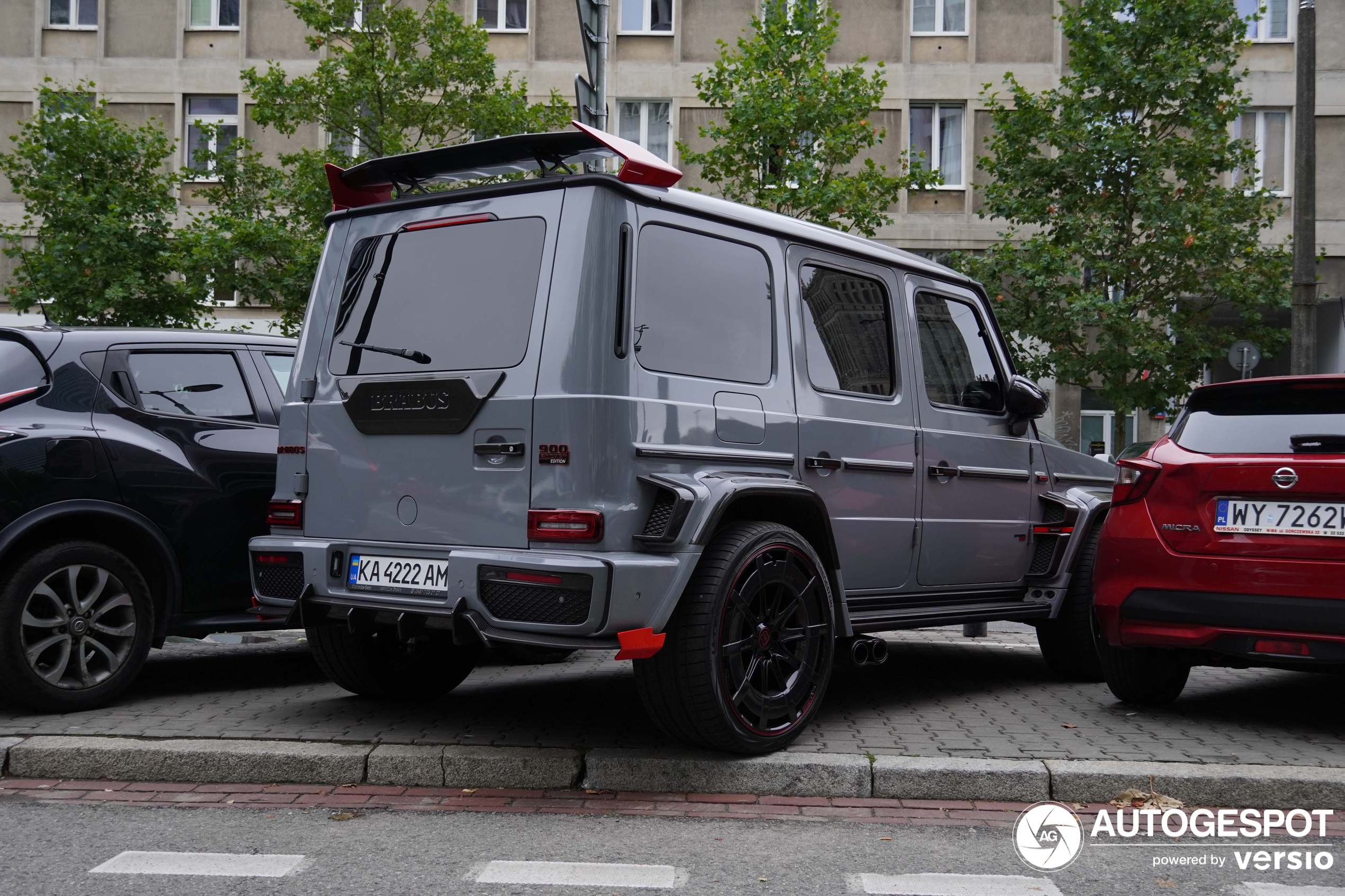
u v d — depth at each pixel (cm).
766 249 533
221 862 367
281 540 510
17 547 544
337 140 2183
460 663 604
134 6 2917
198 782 465
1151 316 2097
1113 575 561
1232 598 520
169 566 587
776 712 480
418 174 532
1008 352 700
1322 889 359
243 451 619
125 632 564
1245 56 2770
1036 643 869
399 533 477
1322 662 499
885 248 620
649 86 2855
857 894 346
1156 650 577
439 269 494
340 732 505
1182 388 2095
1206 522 532
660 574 436
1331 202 2766
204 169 2225
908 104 2836
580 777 462
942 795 454
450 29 2123
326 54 2878
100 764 467
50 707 536
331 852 379
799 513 514
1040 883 360
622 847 389
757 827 415
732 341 505
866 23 2845
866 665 762
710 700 450
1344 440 507
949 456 624
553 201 468
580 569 421
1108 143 2012
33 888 342
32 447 541
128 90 2911
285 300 2139
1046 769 457
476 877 356
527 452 446
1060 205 2117
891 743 504
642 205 472
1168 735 533
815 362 548
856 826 419
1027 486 685
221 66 2906
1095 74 2055
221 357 639
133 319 2248
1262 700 637
